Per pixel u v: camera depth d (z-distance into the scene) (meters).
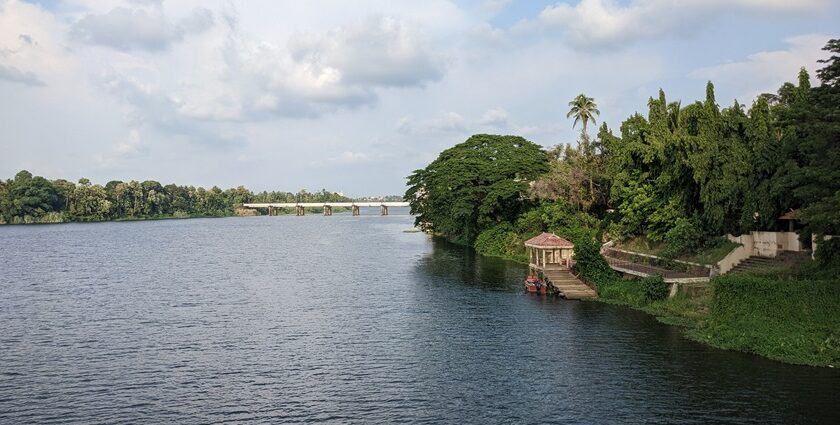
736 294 38.25
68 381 32.66
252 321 47.31
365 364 35.12
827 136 37.47
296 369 34.34
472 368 33.91
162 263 91.81
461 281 66.94
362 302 54.97
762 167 47.59
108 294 61.50
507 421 26.39
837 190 36.62
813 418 25.70
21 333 43.84
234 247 122.56
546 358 35.38
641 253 59.44
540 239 64.06
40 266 88.44
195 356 37.34
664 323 42.75
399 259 93.19
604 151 79.62
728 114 51.91
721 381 30.38
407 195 124.12
